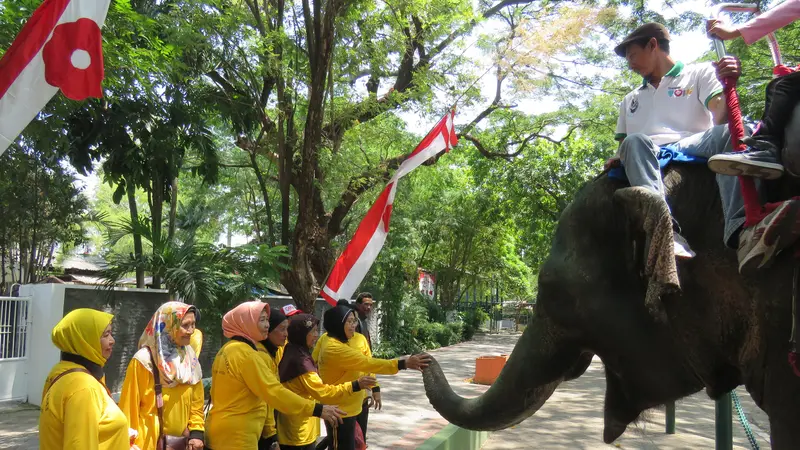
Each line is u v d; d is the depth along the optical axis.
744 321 2.25
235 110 11.86
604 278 2.53
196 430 4.42
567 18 9.64
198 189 19.14
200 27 10.40
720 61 2.40
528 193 24.75
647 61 3.03
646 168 2.47
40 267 14.39
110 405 3.14
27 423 8.43
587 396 11.23
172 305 4.41
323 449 5.96
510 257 39.41
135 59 8.23
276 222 18.70
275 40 11.13
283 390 4.12
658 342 2.46
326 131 12.88
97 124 10.11
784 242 2.02
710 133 2.53
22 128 4.16
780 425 2.15
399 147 14.93
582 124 17.72
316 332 5.12
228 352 4.24
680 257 2.29
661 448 7.39
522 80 13.13
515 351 2.81
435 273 32.44
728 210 2.27
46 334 9.68
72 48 4.21
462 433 6.77
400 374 14.55
